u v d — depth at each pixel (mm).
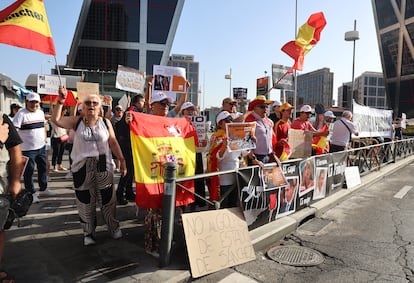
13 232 4379
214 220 3812
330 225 5395
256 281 3451
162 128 3920
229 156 4434
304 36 6551
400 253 4207
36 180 7859
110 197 4059
